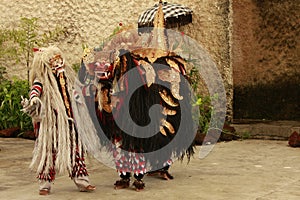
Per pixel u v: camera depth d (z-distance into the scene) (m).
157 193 6.44
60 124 6.35
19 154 9.37
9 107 12.08
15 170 8.00
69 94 6.48
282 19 12.02
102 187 6.82
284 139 10.70
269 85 12.20
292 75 12.00
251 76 12.33
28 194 6.50
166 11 10.99
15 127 11.70
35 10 13.16
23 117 11.80
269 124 11.20
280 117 12.15
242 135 10.95
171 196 6.29
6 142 10.79
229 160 8.49
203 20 11.65
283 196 6.22
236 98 12.45
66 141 6.36
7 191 6.68
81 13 12.76
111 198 6.25
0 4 13.48
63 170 6.37
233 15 12.33
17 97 12.00
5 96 11.94
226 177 7.28
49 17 13.05
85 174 6.52
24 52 13.21
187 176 7.36
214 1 11.55
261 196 6.23
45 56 6.47
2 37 13.19
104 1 12.54
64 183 7.07
